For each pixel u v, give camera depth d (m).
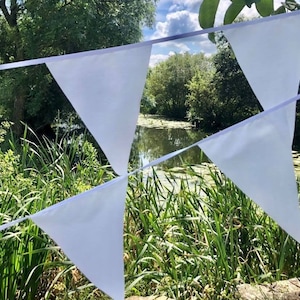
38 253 1.41
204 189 2.01
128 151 0.59
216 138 0.60
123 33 7.40
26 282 1.33
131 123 0.59
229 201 1.80
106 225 0.59
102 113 0.58
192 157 5.42
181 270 1.50
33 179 1.93
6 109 7.48
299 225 0.60
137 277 1.41
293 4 1.07
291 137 0.61
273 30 0.61
